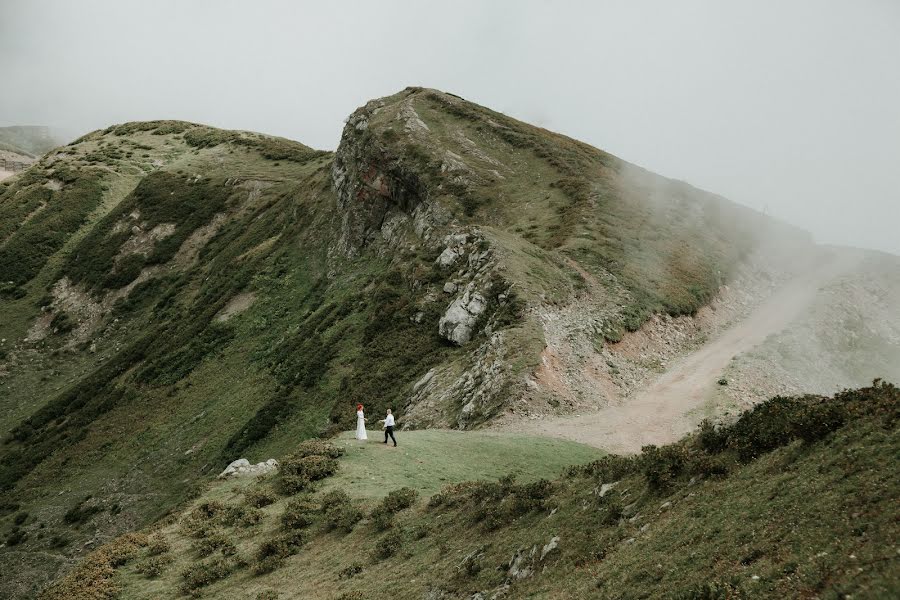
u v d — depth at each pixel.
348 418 55.22
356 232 97.94
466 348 56.09
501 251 64.75
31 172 171.25
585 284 63.34
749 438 16.77
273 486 31.41
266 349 81.69
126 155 183.12
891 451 11.92
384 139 103.00
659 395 47.47
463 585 17.28
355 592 18.92
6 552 60.16
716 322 66.94
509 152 102.31
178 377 85.75
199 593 22.98
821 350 59.84
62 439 81.38
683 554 12.70
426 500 25.66
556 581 14.74
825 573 9.52
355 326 72.00
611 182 93.88
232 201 144.38
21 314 122.88
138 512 59.91
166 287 124.62
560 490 20.69
